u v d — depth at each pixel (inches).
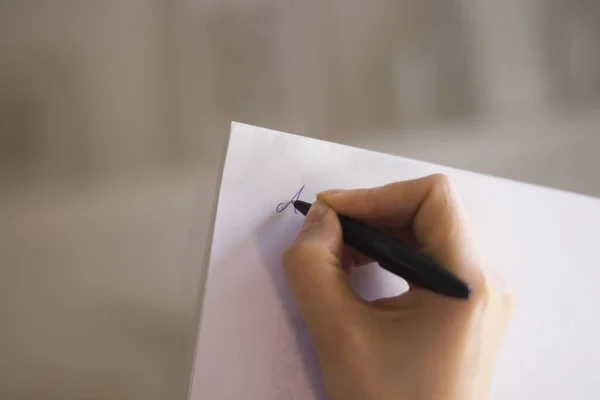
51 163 14.7
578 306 15.8
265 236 14.7
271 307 14.4
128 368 14.1
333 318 13.4
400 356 13.1
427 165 15.9
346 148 15.6
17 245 14.3
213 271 14.4
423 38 16.9
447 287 13.1
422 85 16.6
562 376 15.4
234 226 14.6
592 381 15.5
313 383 14.2
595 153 17.0
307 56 16.2
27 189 14.5
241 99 15.7
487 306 13.4
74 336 14.1
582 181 16.8
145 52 15.5
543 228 16.1
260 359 14.1
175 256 14.6
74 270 14.3
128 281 14.4
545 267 15.9
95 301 14.3
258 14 16.2
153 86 15.4
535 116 17.0
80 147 14.9
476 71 17.0
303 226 14.3
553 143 16.9
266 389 14.1
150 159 15.0
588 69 17.5
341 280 13.7
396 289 14.7
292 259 13.8
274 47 16.1
